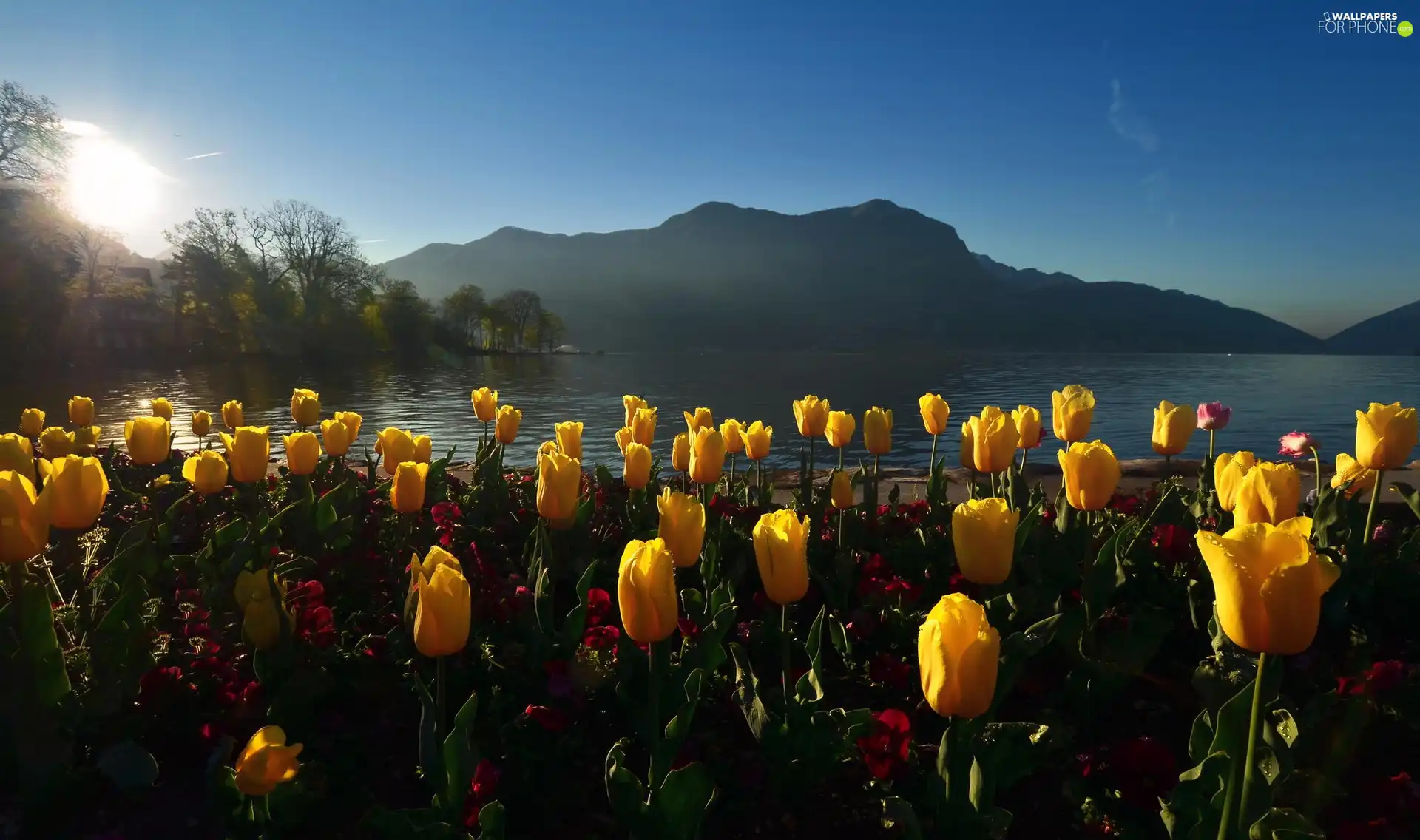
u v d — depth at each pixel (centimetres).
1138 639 300
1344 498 400
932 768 273
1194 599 330
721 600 315
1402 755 273
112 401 3506
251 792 203
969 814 211
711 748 286
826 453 1933
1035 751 230
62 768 260
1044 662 325
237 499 615
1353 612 362
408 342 9762
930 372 8925
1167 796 233
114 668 292
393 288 9600
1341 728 232
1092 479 307
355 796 277
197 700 314
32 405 3058
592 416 3266
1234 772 193
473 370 8125
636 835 201
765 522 260
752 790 269
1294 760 226
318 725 315
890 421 516
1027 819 254
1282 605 162
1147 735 296
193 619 385
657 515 514
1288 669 306
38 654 253
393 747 308
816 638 268
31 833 256
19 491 241
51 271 5116
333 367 7669
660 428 2653
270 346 7581
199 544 561
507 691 325
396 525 537
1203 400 4509
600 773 285
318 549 461
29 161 4253
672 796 198
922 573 433
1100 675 297
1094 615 318
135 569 357
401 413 3306
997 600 335
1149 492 668
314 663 321
